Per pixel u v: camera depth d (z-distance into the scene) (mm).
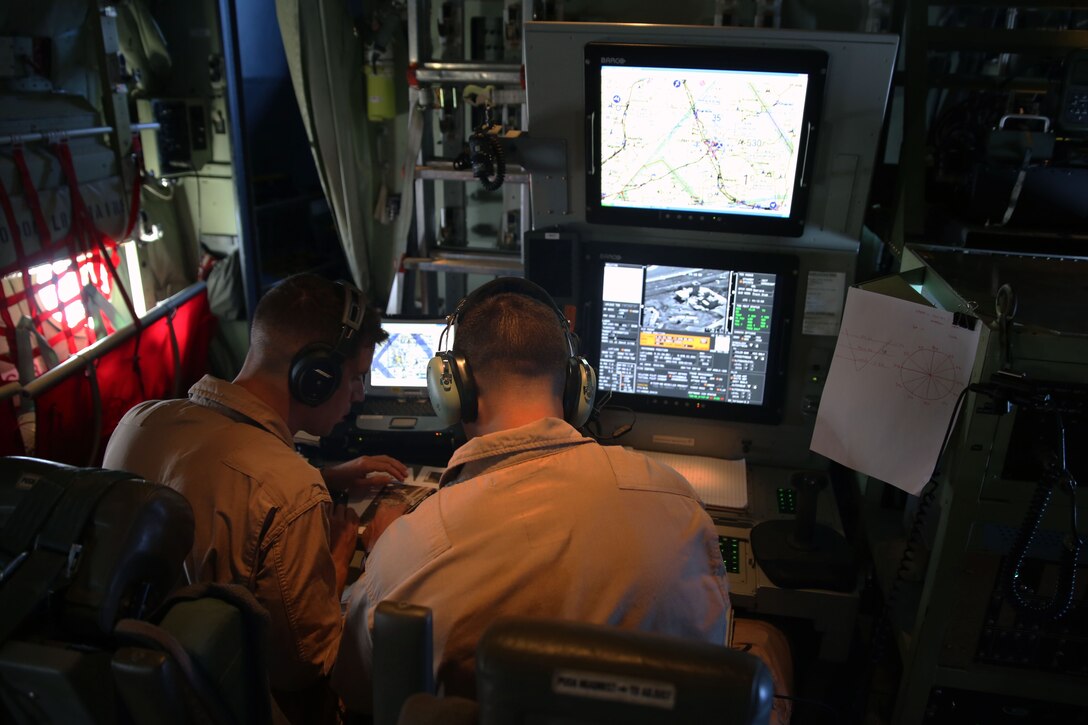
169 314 2975
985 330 1254
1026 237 1698
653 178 1897
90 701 772
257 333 1425
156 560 844
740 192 1875
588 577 921
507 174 2719
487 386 1120
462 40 2656
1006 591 1283
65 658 756
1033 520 1246
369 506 1867
